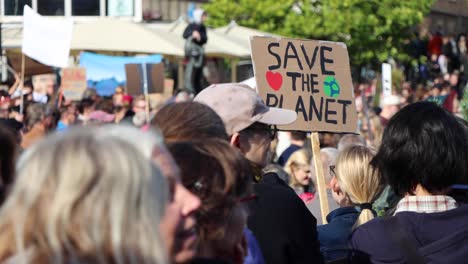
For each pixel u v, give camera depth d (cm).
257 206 412
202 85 2003
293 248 413
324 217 570
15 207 212
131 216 211
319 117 605
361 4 2642
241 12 2627
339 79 618
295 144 1171
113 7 2512
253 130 440
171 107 379
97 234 208
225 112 436
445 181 425
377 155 438
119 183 210
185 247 260
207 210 322
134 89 1383
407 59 2834
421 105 433
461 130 428
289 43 598
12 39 2103
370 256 419
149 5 2722
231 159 329
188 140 340
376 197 514
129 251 210
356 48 2705
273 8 2602
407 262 412
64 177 209
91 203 208
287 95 592
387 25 2684
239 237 336
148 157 224
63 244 208
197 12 1977
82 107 1446
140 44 1950
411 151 423
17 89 1435
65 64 1123
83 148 212
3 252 214
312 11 2638
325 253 499
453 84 2627
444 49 3094
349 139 829
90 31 1983
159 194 221
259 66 584
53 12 2461
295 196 422
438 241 409
